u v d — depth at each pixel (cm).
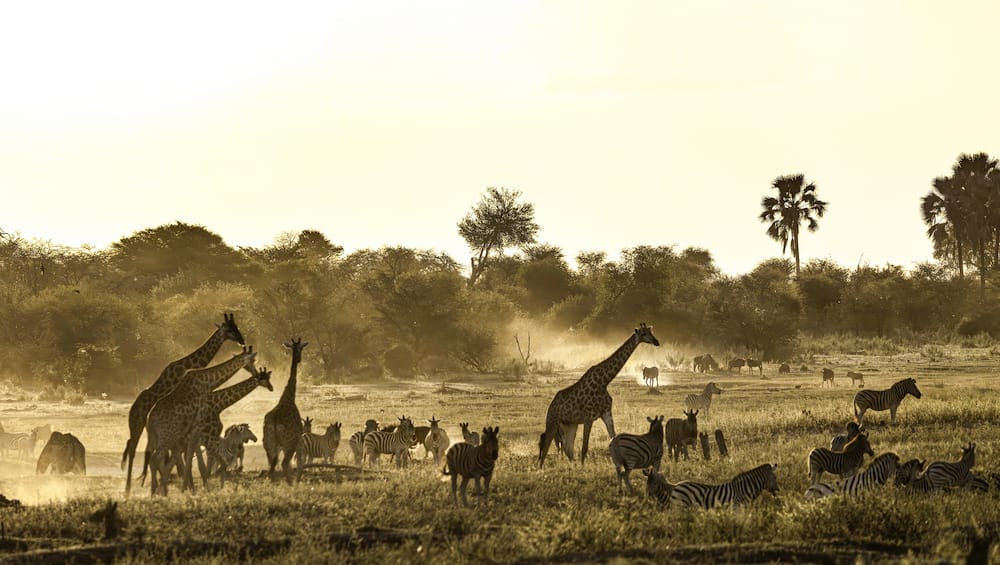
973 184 12569
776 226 13438
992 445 2825
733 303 10075
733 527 1600
